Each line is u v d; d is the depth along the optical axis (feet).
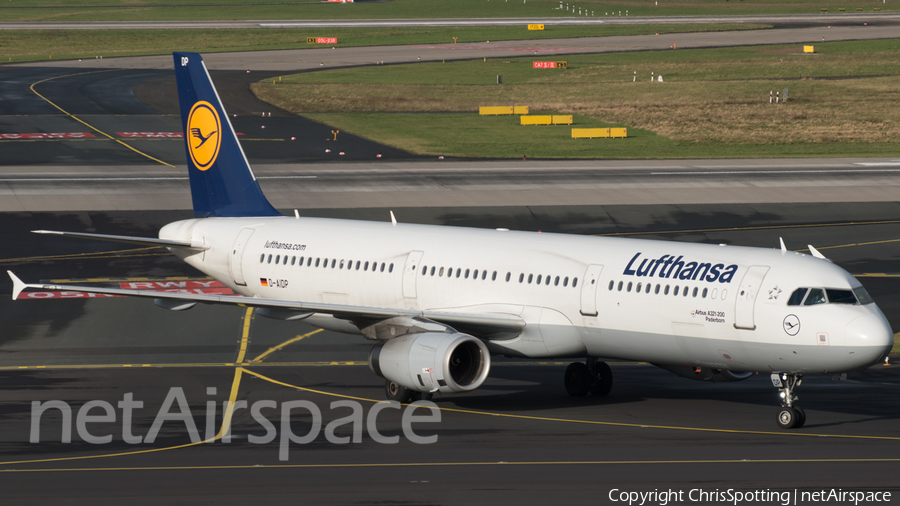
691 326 359.87
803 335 337.72
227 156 506.89
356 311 389.39
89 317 578.66
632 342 376.68
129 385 431.02
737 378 397.39
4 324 559.79
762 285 349.00
